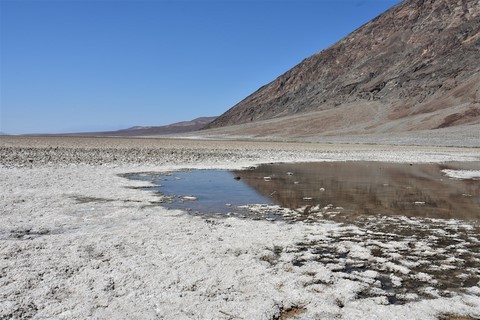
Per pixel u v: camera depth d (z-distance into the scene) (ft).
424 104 360.89
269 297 17.80
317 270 21.11
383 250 24.93
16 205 35.29
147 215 33.14
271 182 55.77
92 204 37.01
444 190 49.55
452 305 17.33
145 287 18.35
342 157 108.68
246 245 25.04
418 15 517.55
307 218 33.78
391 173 68.90
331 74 552.00
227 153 115.55
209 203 39.91
